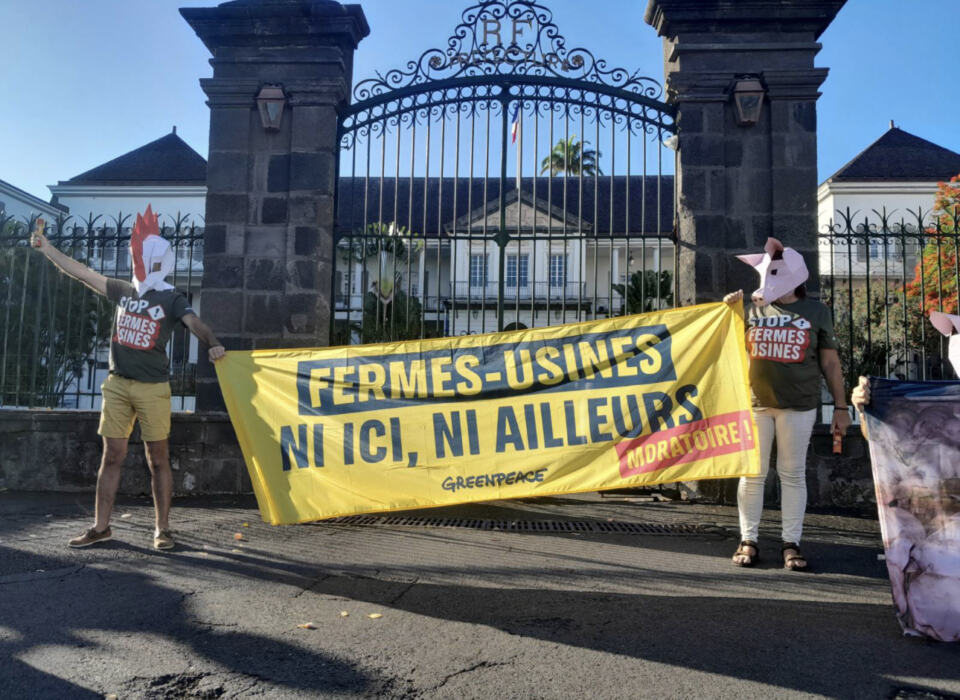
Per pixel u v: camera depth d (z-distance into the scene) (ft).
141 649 10.03
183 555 15.12
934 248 31.09
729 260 22.99
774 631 11.18
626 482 14.57
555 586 13.52
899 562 11.29
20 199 57.77
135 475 22.79
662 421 14.78
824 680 9.37
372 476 14.76
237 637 10.55
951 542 11.03
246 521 18.62
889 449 11.75
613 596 12.94
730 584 13.78
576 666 9.72
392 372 15.28
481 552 15.94
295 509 14.73
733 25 23.62
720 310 15.10
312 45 24.43
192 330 15.56
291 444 15.01
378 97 24.52
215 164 24.20
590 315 23.57
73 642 10.26
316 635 10.71
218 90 24.21
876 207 82.58
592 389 15.02
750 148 23.32
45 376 25.23
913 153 95.86
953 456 11.30
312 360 15.49
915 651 10.42
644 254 23.57
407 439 14.90
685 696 8.84
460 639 10.67
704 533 18.13
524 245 47.06
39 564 14.26
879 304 29.14
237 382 15.44
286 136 24.23
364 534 17.46
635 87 24.16
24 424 23.32
